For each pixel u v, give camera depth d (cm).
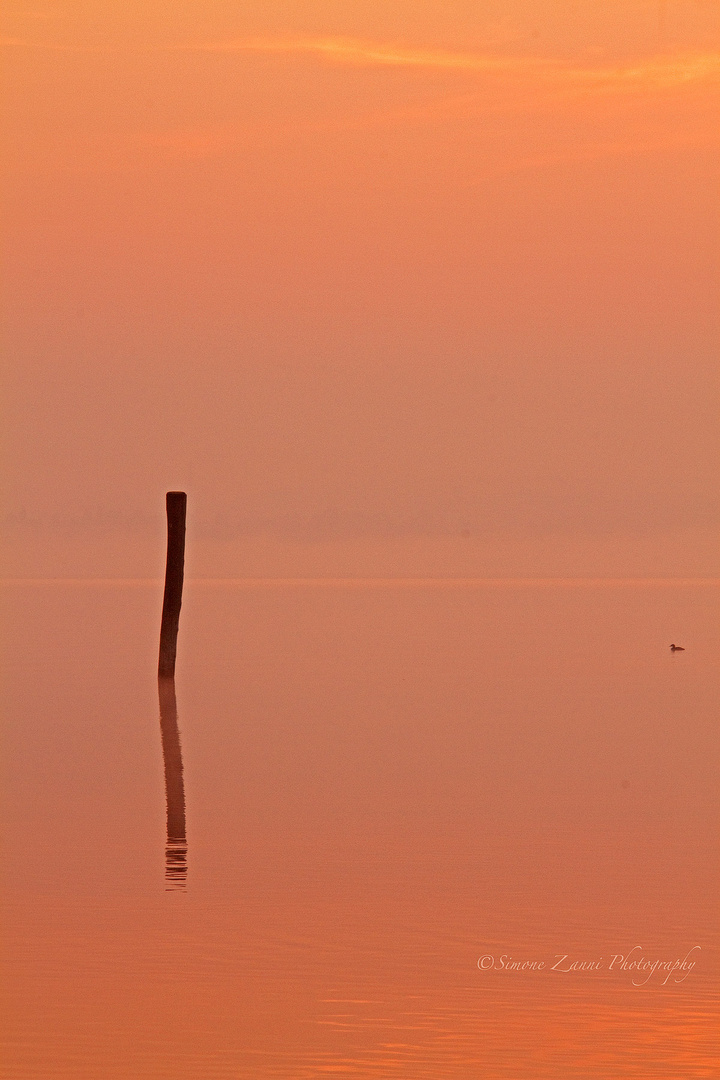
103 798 7281
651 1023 3953
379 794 7481
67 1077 3534
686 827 6631
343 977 4325
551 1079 3556
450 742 9531
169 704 11669
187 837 6312
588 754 9025
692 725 10600
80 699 11975
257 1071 3584
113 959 4478
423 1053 3716
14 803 7125
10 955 4512
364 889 5388
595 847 6169
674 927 4881
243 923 4888
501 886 5447
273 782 7825
